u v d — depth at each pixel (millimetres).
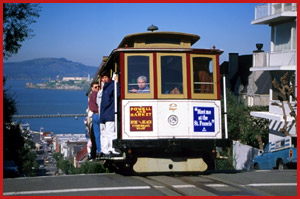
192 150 14695
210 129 14352
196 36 15219
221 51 14453
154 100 14023
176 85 14180
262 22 36438
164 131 14023
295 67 32594
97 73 20078
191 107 14180
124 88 13992
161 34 15062
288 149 22781
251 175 14297
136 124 13953
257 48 51375
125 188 11633
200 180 13078
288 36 34469
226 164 30438
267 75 52156
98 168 25703
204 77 14367
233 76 58281
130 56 14055
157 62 14055
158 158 14336
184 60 14195
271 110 35250
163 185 12211
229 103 39344
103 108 14836
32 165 95812
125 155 14078
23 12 32000
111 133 14711
